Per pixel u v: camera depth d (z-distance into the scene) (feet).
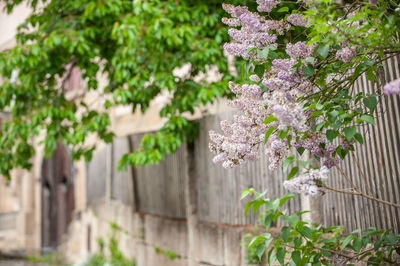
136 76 18.94
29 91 22.16
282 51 9.97
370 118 8.18
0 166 22.15
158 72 18.65
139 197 30.42
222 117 19.15
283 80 8.48
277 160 9.08
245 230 17.42
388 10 9.39
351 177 12.62
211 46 17.92
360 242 9.77
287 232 9.63
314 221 14.12
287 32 9.85
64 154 52.03
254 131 8.99
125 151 32.78
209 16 17.53
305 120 8.61
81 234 44.83
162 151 19.16
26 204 59.06
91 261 36.65
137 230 29.86
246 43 8.83
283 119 7.78
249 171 17.75
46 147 21.22
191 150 22.03
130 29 17.97
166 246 25.67
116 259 32.99
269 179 16.56
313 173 8.36
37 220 56.08
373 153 11.72
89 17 19.35
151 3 17.90
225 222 19.36
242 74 9.89
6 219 63.82
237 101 9.39
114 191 35.96
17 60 19.17
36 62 19.35
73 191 50.52
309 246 10.13
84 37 20.36
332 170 13.46
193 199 21.79
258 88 8.85
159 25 17.74
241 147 8.92
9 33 54.70
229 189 19.10
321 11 8.18
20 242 58.34
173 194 25.25
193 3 18.89
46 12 21.24
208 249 20.15
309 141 8.83
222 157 9.27
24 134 21.61
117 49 19.94
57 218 53.62
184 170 23.90
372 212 11.84
